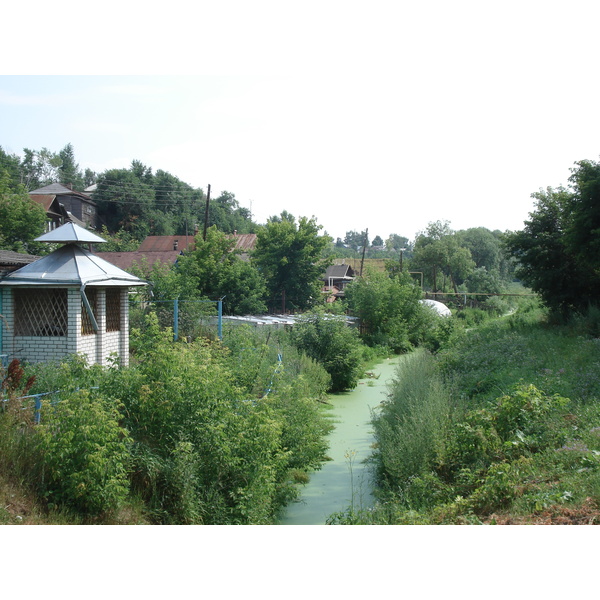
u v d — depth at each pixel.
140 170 69.94
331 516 7.89
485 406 11.77
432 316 38.38
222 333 18.75
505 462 8.09
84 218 58.53
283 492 9.37
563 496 6.40
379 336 33.00
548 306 24.73
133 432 7.98
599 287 22.83
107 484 6.74
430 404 10.57
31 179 71.12
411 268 70.12
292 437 11.20
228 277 29.97
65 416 6.93
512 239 24.84
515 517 6.23
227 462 8.05
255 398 11.34
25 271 12.76
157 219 64.44
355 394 19.73
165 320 19.09
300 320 22.45
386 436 10.80
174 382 8.28
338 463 11.66
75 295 12.53
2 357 12.25
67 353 12.49
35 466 7.06
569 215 20.97
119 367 8.78
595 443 7.93
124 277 14.27
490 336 21.25
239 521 7.68
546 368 13.39
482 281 68.44
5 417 7.71
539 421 9.21
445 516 6.80
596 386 11.02
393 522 7.19
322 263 38.06
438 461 9.12
